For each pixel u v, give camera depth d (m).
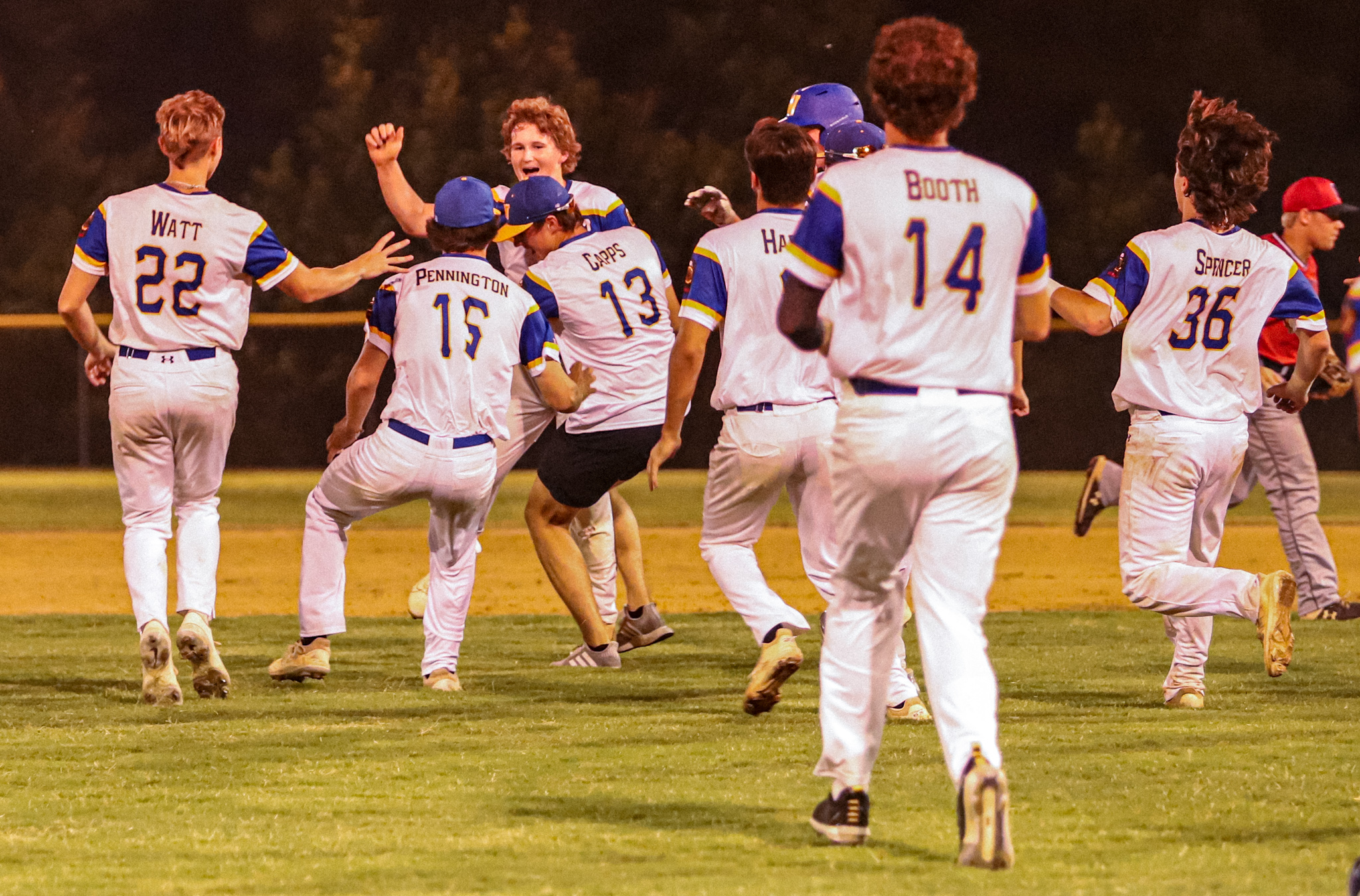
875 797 15.76
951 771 12.88
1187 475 20.83
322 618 24.12
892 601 13.82
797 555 48.69
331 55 104.25
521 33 99.19
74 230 99.50
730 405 20.31
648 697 22.78
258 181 98.38
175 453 22.52
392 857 13.52
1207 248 20.48
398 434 22.81
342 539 24.16
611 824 14.72
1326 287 96.44
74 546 50.81
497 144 95.62
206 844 14.02
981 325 12.90
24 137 106.31
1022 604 37.62
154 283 21.81
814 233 12.90
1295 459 30.12
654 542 50.66
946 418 12.75
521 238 25.20
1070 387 82.44
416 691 23.36
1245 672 24.86
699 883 12.55
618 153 96.50
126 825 14.77
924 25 13.12
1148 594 20.97
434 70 97.94
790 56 105.50
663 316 24.83
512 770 17.25
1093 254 97.19
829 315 17.12
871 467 12.88
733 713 21.12
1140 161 105.62
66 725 20.16
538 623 32.56
